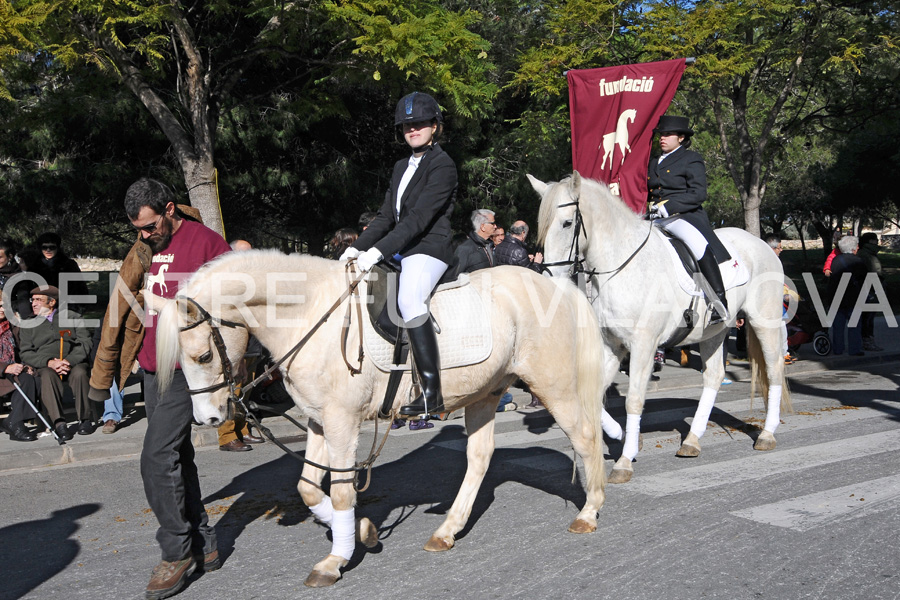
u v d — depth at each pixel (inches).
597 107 377.1
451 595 151.3
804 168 1057.5
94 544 186.1
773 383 275.6
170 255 161.9
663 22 476.4
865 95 633.6
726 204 1018.1
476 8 628.4
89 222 637.3
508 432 310.3
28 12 319.0
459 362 167.9
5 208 553.0
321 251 703.7
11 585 161.3
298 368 156.1
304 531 193.0
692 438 263.1
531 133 589.6
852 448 265.4
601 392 190.5
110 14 333.1
